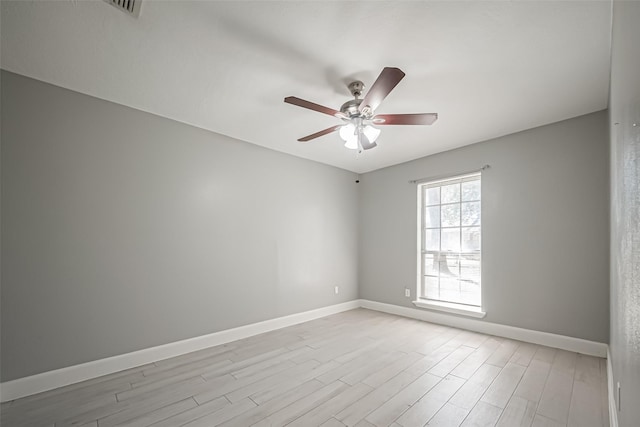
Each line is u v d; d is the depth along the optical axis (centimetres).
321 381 234
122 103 268
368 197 503
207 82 234
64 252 235
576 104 270
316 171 447
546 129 315
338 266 471
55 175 234
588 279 284
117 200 263
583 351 283
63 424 181
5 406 200
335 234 470
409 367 258
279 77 227
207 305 316
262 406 200
